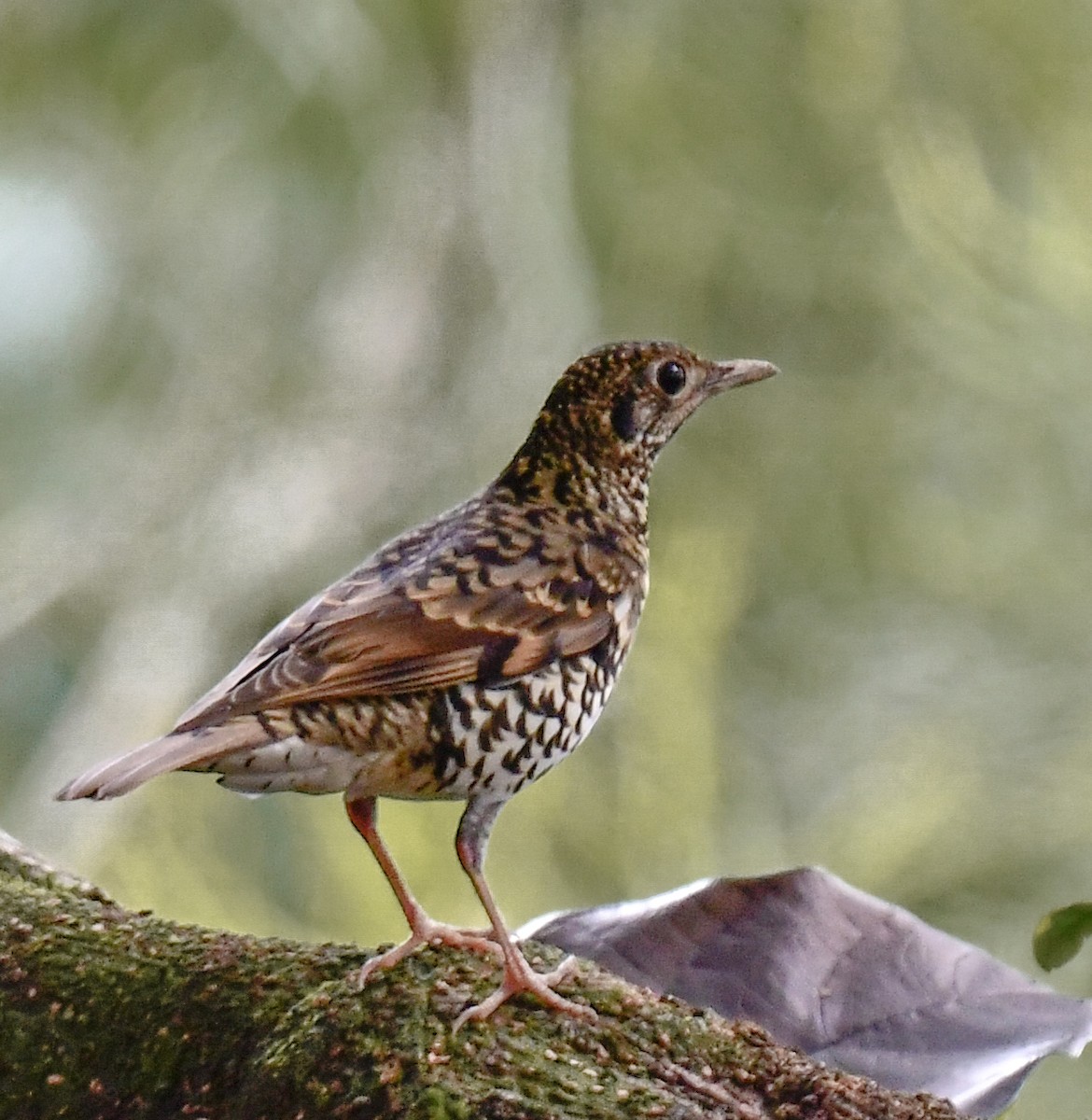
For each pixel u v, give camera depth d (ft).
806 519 41.78
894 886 37.40
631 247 43.65
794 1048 16.69
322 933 34.65
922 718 39.24
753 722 39.83
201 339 48.16
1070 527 40.16
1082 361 39.42
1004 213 39.42
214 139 46.78
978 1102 16.76
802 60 42.01
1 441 47.16
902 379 41.78
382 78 45.83
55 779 43.42
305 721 18.42
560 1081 15.17
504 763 19.70
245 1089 15.79
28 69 46.16
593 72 44.19
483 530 20.71
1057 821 37.42
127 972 16.74
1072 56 40.81
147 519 47.62
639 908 19.34
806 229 41.68
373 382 46.75
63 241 46.44
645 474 22.57
